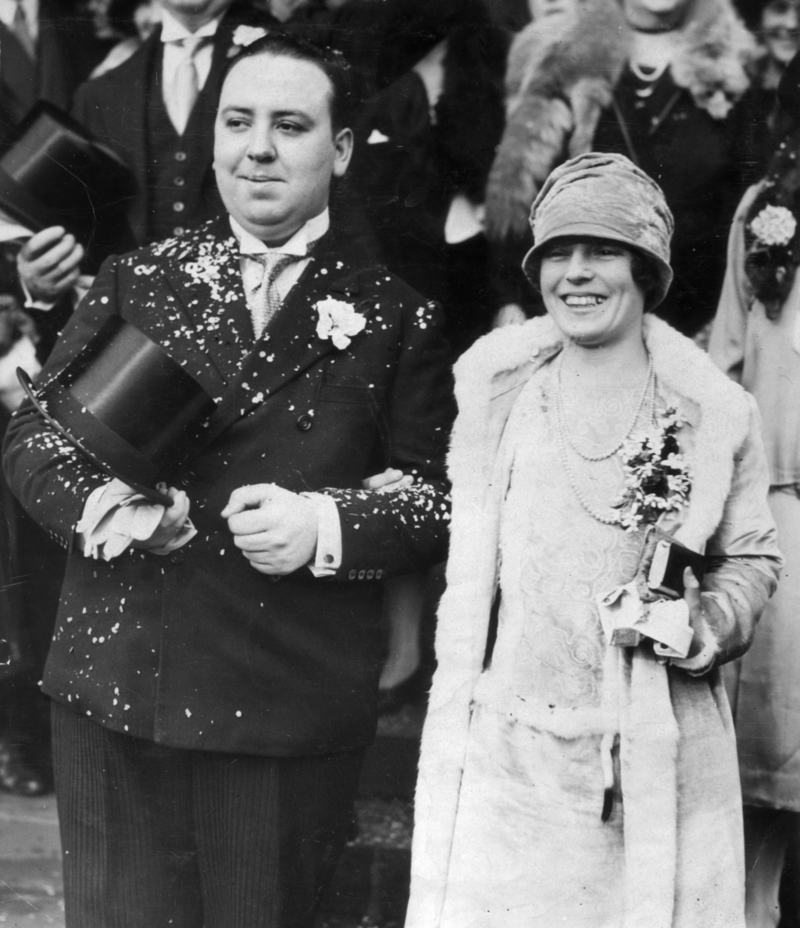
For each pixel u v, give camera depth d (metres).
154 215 2.64
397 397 2.59
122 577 2.57
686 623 2.47
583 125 2.61
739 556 2.54
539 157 2.60
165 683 2.54
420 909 2.55
